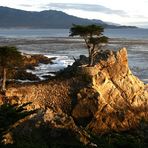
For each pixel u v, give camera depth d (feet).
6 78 182.70
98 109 157.89
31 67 308.40
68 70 186.09
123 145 83.51
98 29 187.93
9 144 68.95
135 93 173.78
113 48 559.38
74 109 159.53
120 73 176.96
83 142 82.48
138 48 588.91
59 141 82.07
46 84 167.43
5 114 70.85
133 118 161.48
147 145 88.58
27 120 87.15
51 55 447.01
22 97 155.63
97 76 171.42
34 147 70.90
